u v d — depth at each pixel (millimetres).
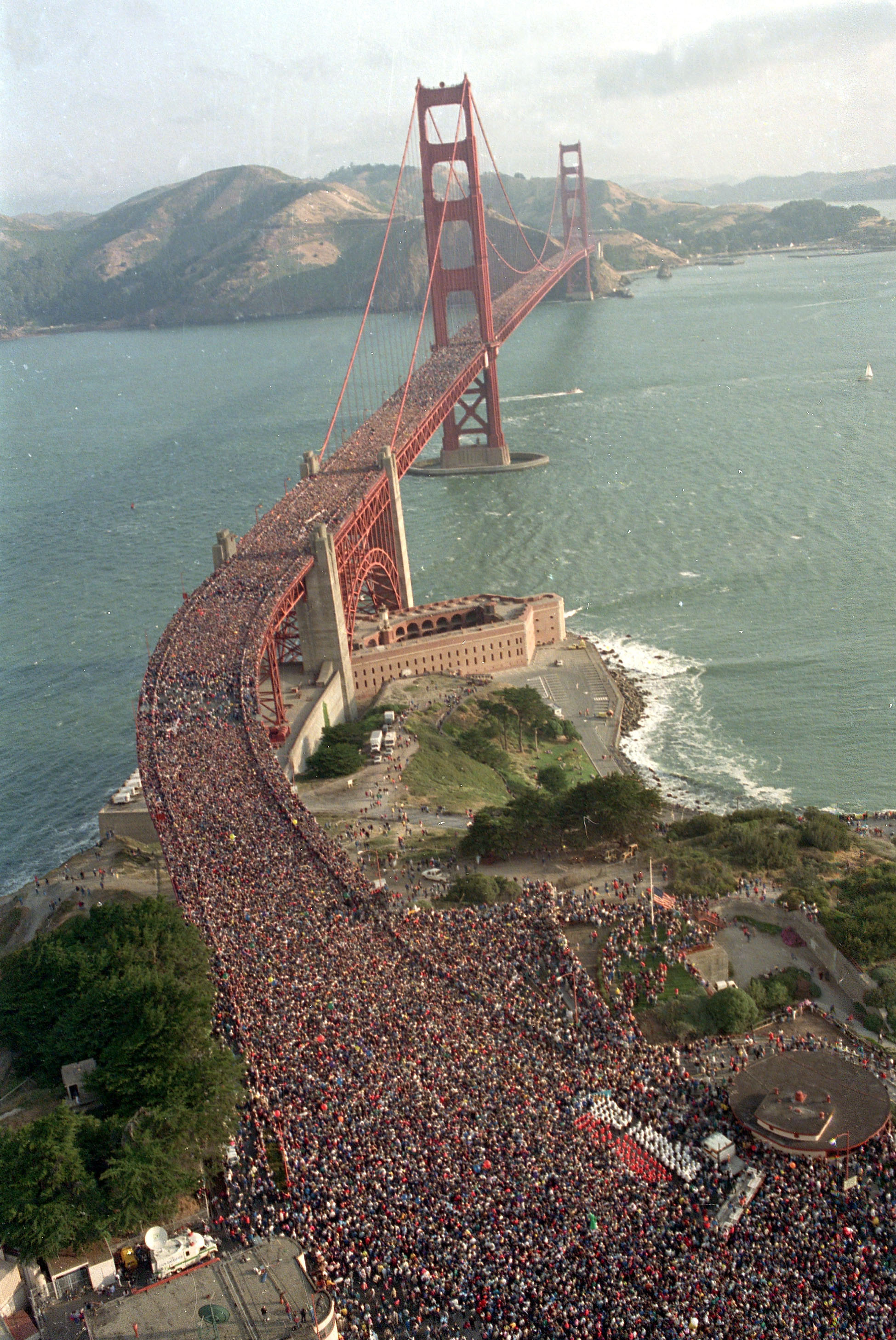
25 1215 75625
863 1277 73375
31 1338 72062
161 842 140375
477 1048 98188
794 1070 97500
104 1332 68625
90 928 118875
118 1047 93562
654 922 128125
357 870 136500
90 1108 94125
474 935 122375
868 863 147750
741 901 133500
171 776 158375
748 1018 111375
